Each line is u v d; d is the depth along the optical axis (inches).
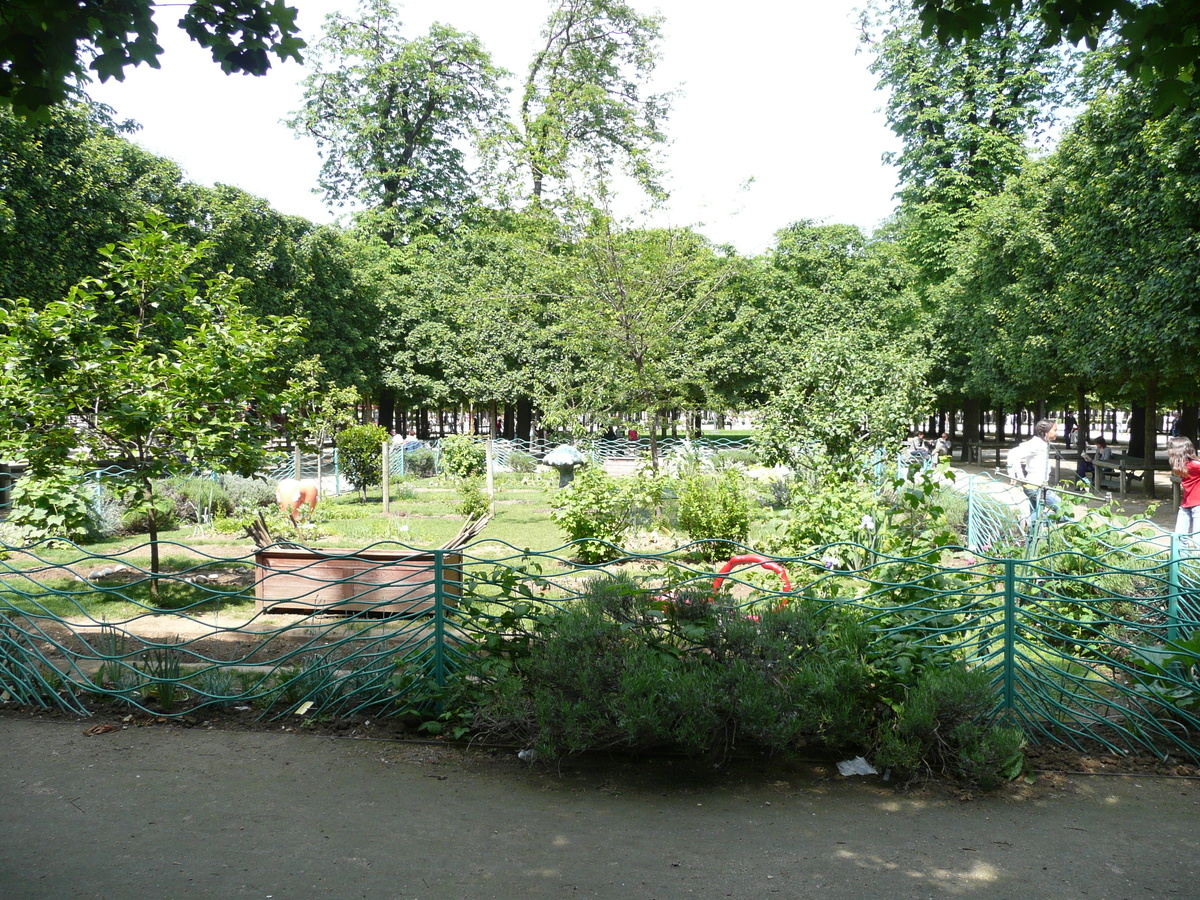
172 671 230.5
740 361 1222.3
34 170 756.0
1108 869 144.6
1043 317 887.1
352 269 1291.8
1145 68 190.4
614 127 1044.5
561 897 133.7
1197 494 446.6
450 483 971.9
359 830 157.0
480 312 1006.4
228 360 345.7
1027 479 456.8
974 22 195.3
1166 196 636.1
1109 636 229.5
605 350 685.9
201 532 565.6
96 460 356.5
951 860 147.3
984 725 188.7
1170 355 669.3
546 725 181.8
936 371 1284.4
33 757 192.5
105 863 143.7
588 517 460.8
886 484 480.7
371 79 1365.7
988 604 209.2
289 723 215.0
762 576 267.4
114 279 354.6
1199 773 186.5
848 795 174.6
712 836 155.6
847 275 1290.6
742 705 174.1
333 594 322.0
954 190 1256.8
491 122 1402.6
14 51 177.5
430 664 216.8
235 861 144.8
